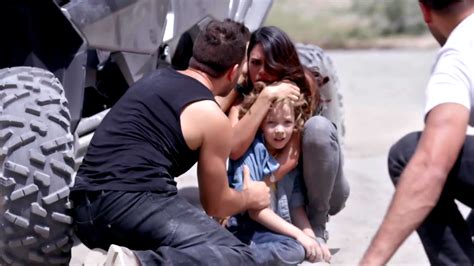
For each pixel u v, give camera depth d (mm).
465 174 5422
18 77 5871
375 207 8938
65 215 5684
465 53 5188
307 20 32062
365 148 11680
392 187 9695
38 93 5809
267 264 5875
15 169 5547
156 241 5488
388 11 30953
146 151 5590
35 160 5602
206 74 5852
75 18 6633
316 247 6188
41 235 5668
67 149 5723
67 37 6484
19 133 5625
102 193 5527
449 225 5547
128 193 5512
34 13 6457
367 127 13227
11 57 6516
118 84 7793
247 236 6227
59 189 5652
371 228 8266
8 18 6496
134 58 7168
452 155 4859
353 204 9008
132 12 6996
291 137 6320
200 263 5344
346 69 20750
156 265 5273
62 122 5770
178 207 5566
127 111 5691
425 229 5578
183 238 5457
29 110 5707
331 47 27891
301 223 6484
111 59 7684
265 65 6301
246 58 6266
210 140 5656
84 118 7062
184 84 5730
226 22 5930
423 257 7320
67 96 6395
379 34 29891
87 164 5684
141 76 7246
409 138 5812
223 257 5410
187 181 8148
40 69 6055
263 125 6266
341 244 7781
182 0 7750
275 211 6371
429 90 5156
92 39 6770
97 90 7832
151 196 5531
